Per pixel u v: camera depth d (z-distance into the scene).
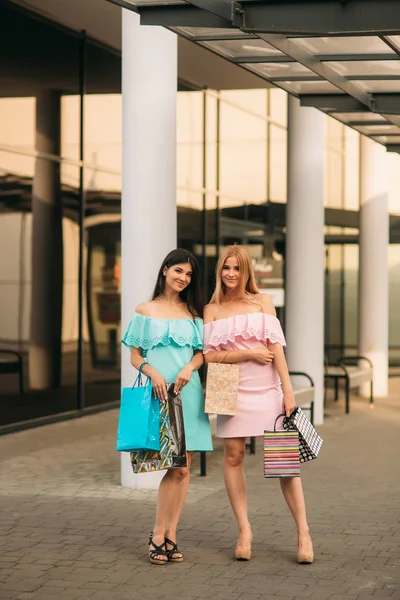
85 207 14.91
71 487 9.20
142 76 9.01
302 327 13.89
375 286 17.83
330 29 6.95
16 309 13.22
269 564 6.55
